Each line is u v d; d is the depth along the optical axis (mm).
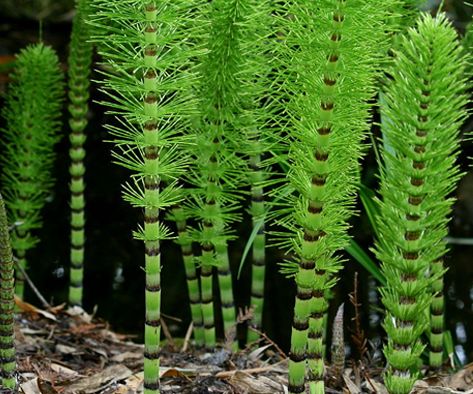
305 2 1783
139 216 4980
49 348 3090
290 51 1911
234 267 4605
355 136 1941
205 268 3012
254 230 2732
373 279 4414
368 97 1956
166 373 2668
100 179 5121
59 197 5008
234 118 2527
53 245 4770
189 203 2979
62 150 5215
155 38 1851
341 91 1823
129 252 4828
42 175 3449
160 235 2021
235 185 2834
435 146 1750
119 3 1854
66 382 2619
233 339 3008
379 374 2791
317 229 1858
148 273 2029
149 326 2061
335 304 4285
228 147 2670
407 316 1969
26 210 3463
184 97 1985
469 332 4262
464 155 4809
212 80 2449
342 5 1701
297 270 2098
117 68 1896
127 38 1868
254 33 2479
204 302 3078
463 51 2723
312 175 1820
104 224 4969
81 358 3059
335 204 2006
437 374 2873
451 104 1702
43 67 3281
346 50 1758
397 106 1736
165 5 1846
